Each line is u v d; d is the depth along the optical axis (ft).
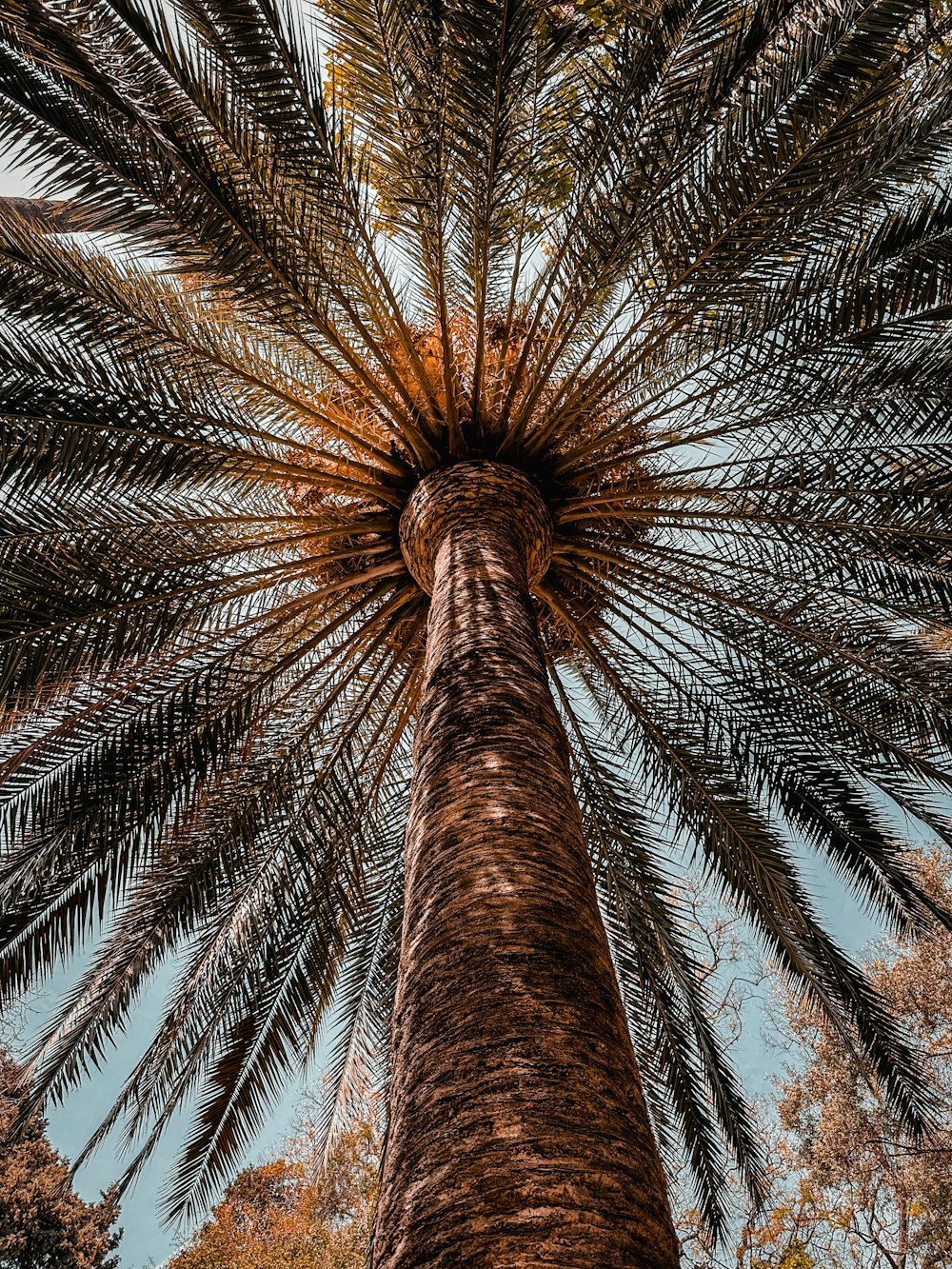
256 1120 21.95
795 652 21.79
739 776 23.04
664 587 22.74
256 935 22.81
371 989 25.85
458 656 13.08
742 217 16.80
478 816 9.83
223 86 15.74
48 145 15.51
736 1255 37.35
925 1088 21.43
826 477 19.19
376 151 18.22
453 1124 6.26
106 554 18.38
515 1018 7.13
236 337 21.52
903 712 20.62
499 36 15.12
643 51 16.11
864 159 16.80
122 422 17.48
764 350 18.47
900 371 17.49
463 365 22.00
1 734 18.17
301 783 23.06
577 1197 5.53
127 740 19.21
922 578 19.33
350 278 19.38
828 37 15.89
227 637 21.15
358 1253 39.09
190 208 16.28
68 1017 21.18
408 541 19.42
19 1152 67.82
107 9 14.62
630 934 24.31
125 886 20.54
